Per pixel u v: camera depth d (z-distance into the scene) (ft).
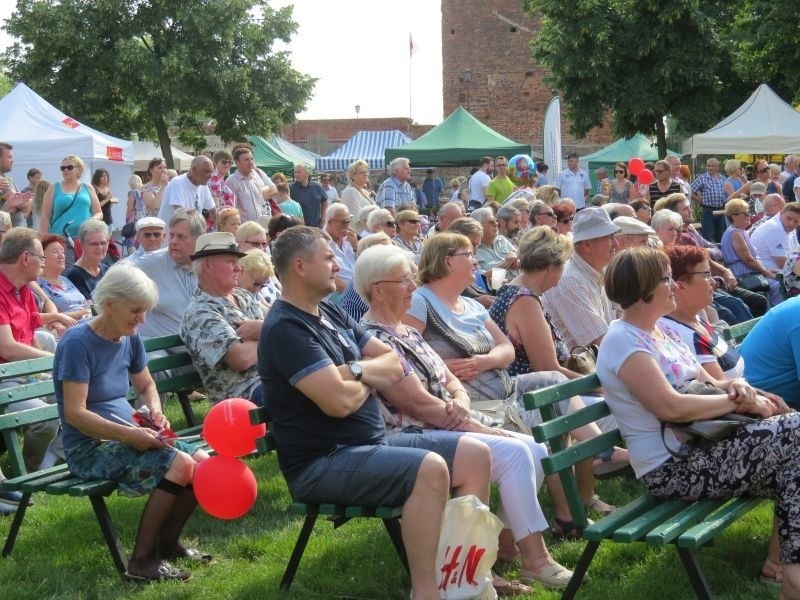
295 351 13.51
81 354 15.12
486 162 62.08
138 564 14.97
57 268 25.36
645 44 94.84
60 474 15.80
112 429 14.90
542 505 18.26
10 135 56.80
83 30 111.96
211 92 115.55
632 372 14.08
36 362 17.40
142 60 108.68
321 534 16.96
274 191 41.39
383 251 16.19
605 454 17.26
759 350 16.29
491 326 18.44
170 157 113.39
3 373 16.61
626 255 14.37
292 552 15.12
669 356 14.70
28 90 59.36
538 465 15.87
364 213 35.06
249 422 14.49
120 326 15.42
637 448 14.37
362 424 13.97
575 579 13.33
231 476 14.64
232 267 19.29
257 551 16.34
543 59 100.22
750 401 14.05
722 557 15.65
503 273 27.58
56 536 16.90
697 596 12.92
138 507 18.38
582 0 95.66
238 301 20.85
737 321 32.19
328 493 13.53
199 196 35.78
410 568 13.16
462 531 13.34
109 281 15.28
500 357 17.98
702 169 94.02
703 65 94.84
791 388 16.07
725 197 59.98
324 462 13.60
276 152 104.99
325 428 13.75
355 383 13.67
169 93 109.81
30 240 20.07
